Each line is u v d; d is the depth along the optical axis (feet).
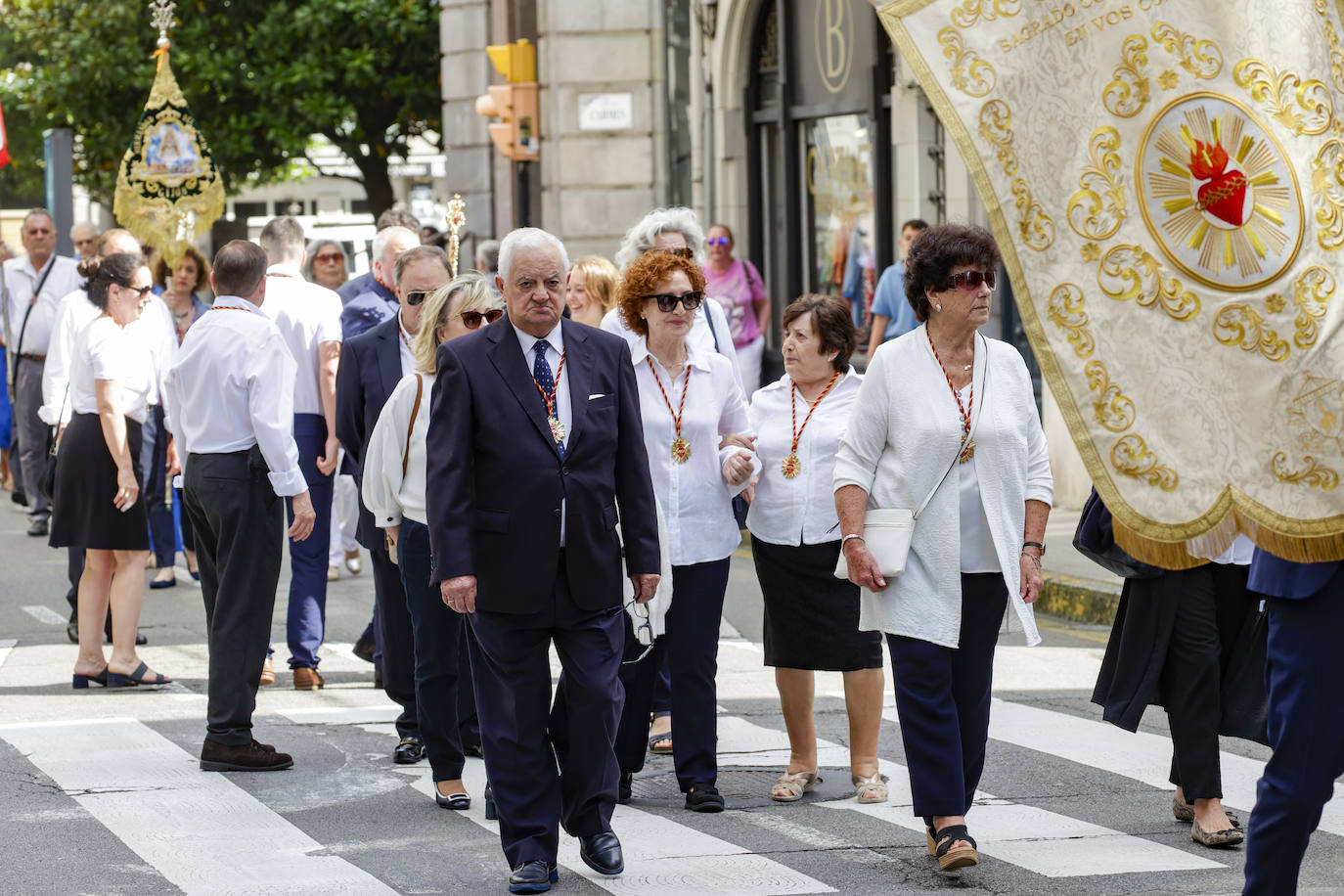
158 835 22.06
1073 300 17.56
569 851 21.57
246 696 25.44
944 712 20.18
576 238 74.84
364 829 22.44
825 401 24.12
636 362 23.82
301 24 102.58
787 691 24.29
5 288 53.16
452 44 82.38
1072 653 34.47
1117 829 22.52
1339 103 16.49
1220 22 16.93
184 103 50.93
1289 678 16.56
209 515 25.35
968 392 20.44
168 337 41.65
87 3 107.96
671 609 23.58
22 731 27.86
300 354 31.96
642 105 74.54
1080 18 17.44
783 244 63.98
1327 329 16.40
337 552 44.21
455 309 23.36
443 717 23.38
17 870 20.57
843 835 22.17
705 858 21.13
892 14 17.95
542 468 19.77
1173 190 17.16
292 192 180.04
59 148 72.95
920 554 20.24
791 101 62.59
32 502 53.26
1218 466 17.01
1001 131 17.70
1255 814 16.79
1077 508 50.08
